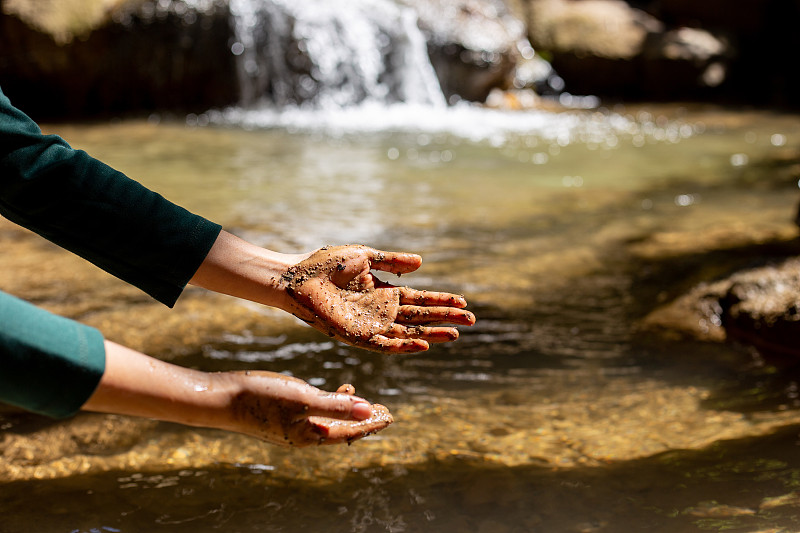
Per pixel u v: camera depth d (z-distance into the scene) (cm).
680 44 1109
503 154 698
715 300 318
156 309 313
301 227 440
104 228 149
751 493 187
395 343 166
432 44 1026
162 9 883
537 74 1108
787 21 1135
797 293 298
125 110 910
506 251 407
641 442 217
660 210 495
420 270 371
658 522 176
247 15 924
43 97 865
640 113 983
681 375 265
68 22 838
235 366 266
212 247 161
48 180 142
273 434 136
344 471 203
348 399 137
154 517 181
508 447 215
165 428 223
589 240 427
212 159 640
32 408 115
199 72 923
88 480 196
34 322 113
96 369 118
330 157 665
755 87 1131
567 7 1171
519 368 270
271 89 966
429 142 756
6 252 387
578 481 196
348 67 987
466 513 183
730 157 684
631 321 315
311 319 168
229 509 185
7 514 180
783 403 240
